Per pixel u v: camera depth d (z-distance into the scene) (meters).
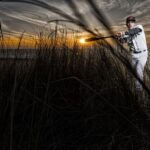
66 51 1.87
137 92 1.36
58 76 1.75
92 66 1.78
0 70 1.69
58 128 1.49
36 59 1.75
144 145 1.22
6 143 1.36
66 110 1.55
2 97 1.53
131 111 1.32
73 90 1.68
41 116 1.39
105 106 1.43
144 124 1.13
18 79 1.62
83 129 1.47
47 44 1.85
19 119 1.49
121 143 1.30
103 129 1.40
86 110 1.48
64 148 1.44
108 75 1.51
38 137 1.34
